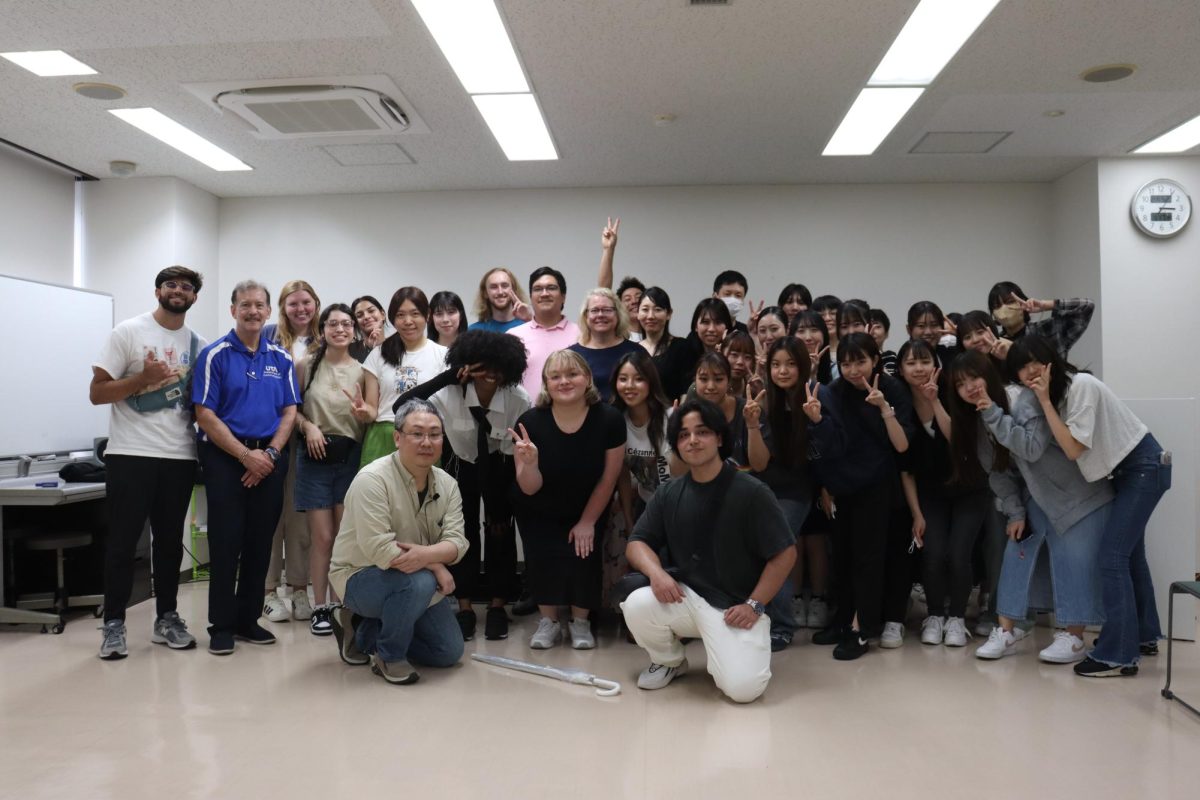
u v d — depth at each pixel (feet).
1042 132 16.28
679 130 15.94
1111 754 7.63
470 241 20.06
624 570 12.20
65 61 12.62
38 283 14.94
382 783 7.06
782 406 11.02
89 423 16.06
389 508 9.82
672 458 10.88
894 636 11.32
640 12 11.20
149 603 14.74
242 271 20.30
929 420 11.37
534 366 12.84
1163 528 11.78
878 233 19.74
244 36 11.85
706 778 7.14
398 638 9.77
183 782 7.11
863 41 12.10
